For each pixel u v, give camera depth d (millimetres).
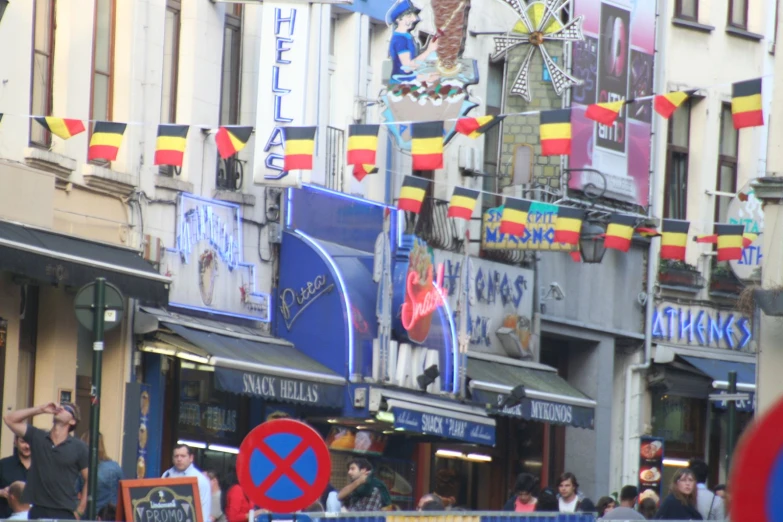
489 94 63375
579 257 61312
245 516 37406
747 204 69188
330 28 54812
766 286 44938
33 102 40844
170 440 45062
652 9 69125
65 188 40938
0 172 37156
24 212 37969
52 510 27609
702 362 71188
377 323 50844
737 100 35688
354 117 55375
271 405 49656
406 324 51938
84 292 29344
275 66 45500
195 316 46469
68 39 41750
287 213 50781
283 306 50375
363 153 37062
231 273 47875
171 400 45156
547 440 65688
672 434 71562
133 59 44031
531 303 62938
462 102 54281
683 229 50219
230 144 36938
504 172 62000
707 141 73625
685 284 71375
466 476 61531
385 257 51219
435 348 54156
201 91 47438
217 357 43156
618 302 68688
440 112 54406
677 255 50281
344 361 49438
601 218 61500
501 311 61188
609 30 66312
